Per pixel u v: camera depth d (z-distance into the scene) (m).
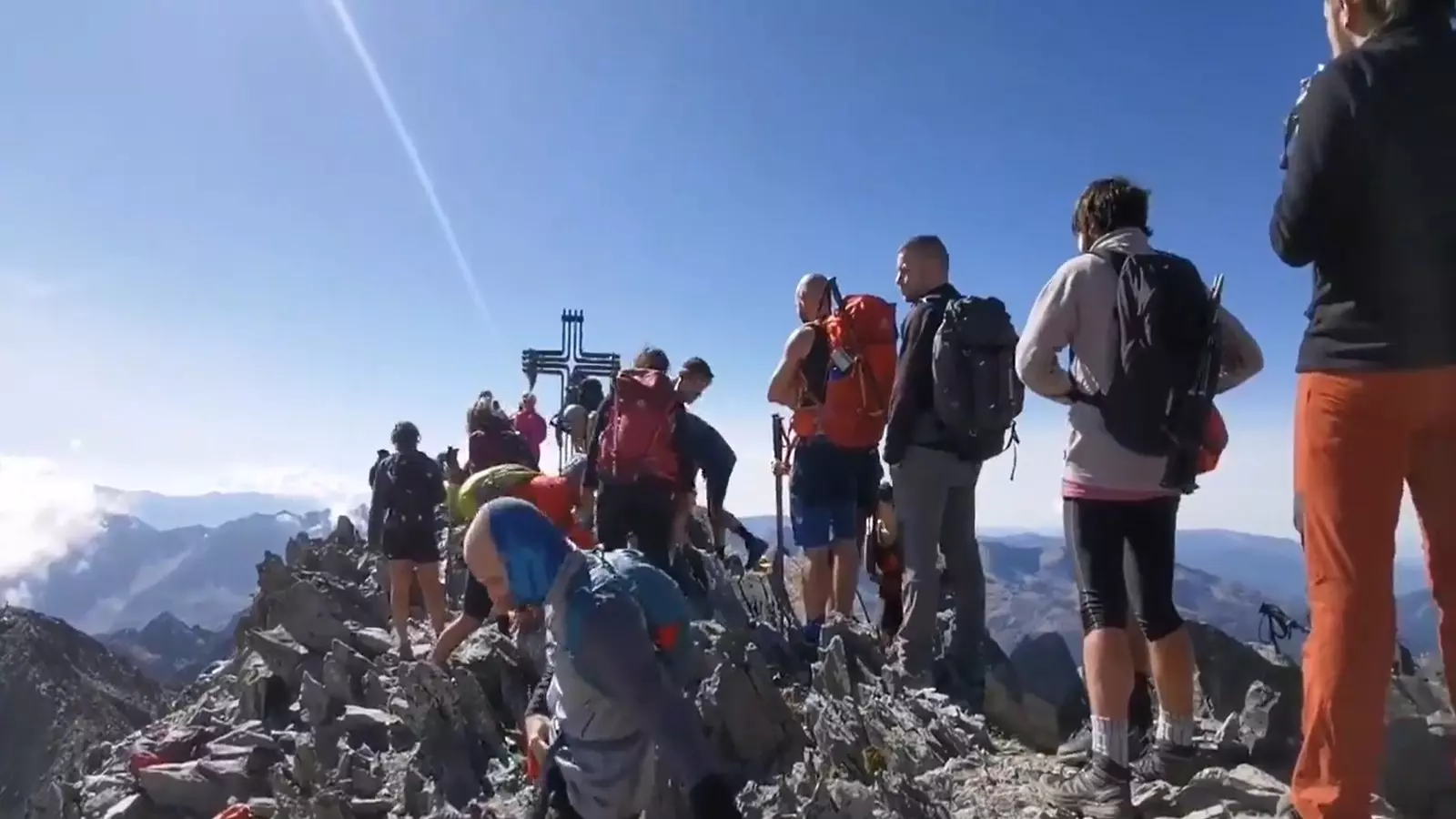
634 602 3.64
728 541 11.44
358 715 7.15
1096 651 4.37
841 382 7.37
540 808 3.93
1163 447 4.28
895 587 7.95
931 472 6.42
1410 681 5.17
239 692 8.43
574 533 7.44
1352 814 3.12
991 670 6.46
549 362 21.06
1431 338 2.96
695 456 7.65
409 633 9.38
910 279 6.54
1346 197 3.10
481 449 10.08
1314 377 3.22
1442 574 3.19
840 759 5.40
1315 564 3.25
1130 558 4.62
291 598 8.91
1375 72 3.06
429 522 9.05
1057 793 4.55
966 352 6.02
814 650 7.39
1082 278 4.46
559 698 3.88
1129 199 4.62
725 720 5.81
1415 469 3.17
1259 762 4.82
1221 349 4.51
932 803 4.94
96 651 60.81
